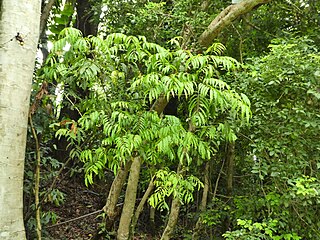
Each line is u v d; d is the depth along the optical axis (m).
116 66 2.66
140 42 2.62
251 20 5.33
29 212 3.30
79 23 6.60
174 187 2.75
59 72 2.51
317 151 3.48
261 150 3.43
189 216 5.25
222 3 5.15
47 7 3.70
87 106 2.61
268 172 3.58
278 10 5.37
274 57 3.39
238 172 5.30
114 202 3.87
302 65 3.27
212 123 3.03
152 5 4.53
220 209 4.86
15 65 1.98
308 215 3.61
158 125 2.35
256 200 3.96
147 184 5.08
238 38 5.31
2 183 1.93
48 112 3.49
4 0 2.02
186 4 4.58
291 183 3.22
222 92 2.31
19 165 2.00
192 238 4.95
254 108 3.59
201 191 5.60
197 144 2.44
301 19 5.23
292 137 3.38
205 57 2.31
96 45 2.39
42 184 4.04
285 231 3.59
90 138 2.74
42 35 4.12
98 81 2.61
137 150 2.50
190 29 4.07
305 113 3.26
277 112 3.40
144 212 6.26
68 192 6.44
